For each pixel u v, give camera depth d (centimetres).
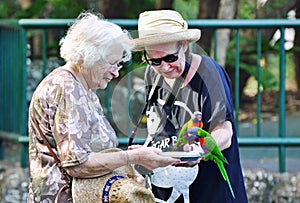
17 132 796
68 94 415
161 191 469
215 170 469
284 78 735
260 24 721
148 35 445
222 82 462
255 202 738
